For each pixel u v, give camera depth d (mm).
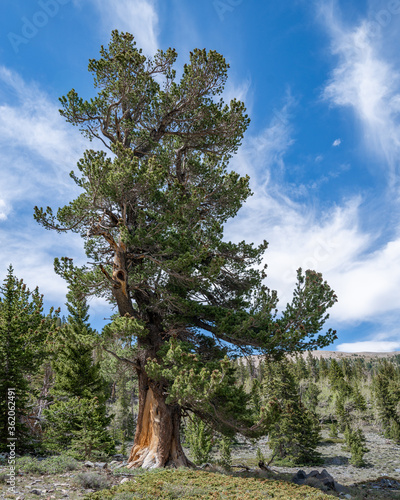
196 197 17641
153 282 18047
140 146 20484
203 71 19766
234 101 20422
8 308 21938
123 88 19078
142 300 18703
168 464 15820
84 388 25609
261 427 14531
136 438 17281
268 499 10031
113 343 17062
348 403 78812
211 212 21094
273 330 16750
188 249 16812
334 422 77062
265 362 18391
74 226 17375
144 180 15719
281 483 12820
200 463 25719
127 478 13016
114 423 50062
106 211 17422
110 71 19312
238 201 20609
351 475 39656
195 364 14000
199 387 13641
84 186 17109
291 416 46812
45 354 24281
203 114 20578
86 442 19953
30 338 22953
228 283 20219
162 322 18750
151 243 16578
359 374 120438
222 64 19797
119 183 15664
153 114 20531
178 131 21391
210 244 18625
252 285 20094
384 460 48188
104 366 25781
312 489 12461
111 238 17297
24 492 10219
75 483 11688
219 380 13055
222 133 21125
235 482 11914
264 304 17812
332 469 43156
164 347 16203
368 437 67188
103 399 26734
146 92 20078
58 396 26094
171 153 21828
